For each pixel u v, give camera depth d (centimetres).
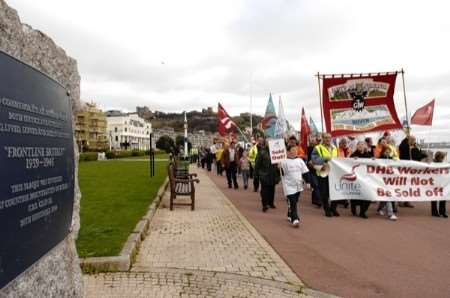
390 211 930
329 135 1005
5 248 206
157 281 458
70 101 324
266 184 1024
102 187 1409
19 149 224
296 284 466
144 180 1739
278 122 1694
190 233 725
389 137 1120
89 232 647
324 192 958
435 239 705
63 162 299
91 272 480
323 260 570
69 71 338
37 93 253
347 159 955
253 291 439
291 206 827
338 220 899
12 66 220
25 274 235
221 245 638
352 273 512
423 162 951
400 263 558
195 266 521
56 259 286
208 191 1489
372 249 634
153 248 610
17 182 220
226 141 1772
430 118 1338
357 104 1205
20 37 253
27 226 231
